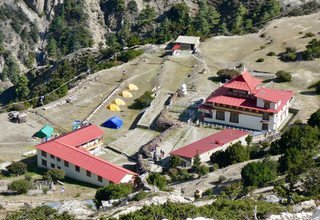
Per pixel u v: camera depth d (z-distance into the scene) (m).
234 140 124.00
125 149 132.25
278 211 62.50
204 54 177.62
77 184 115.19
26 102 166.88
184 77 164.62
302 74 155.75
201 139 125.94
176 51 181.12
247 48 180.25
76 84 173.25
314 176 74.25
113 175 112.44
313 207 63.28
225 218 61.53
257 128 134.38
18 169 119.19
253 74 159.38
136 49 192.38
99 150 132.38
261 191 81.62
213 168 108.88
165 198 83.25
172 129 135.38
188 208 65.19
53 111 152.75
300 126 113.81
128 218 66.00
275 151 105.31
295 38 180.25
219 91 140.88
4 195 106.56
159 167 119.06
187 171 112.50
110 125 143.25
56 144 123.44
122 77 169.00
